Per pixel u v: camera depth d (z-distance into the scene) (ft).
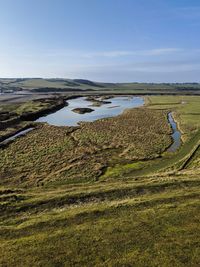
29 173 161.79
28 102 525.75
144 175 148.25
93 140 235.81
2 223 90.53
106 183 126.72
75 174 159.43
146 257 72.02
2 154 197.06
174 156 192.54
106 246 76.79
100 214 93.40
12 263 71.26
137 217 90.58
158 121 324.80
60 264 70.69
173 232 81.92
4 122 301.84
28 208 99.45
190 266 68.54
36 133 264.93
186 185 115.03
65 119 364.17
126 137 245.45
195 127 279.28
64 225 87.66
